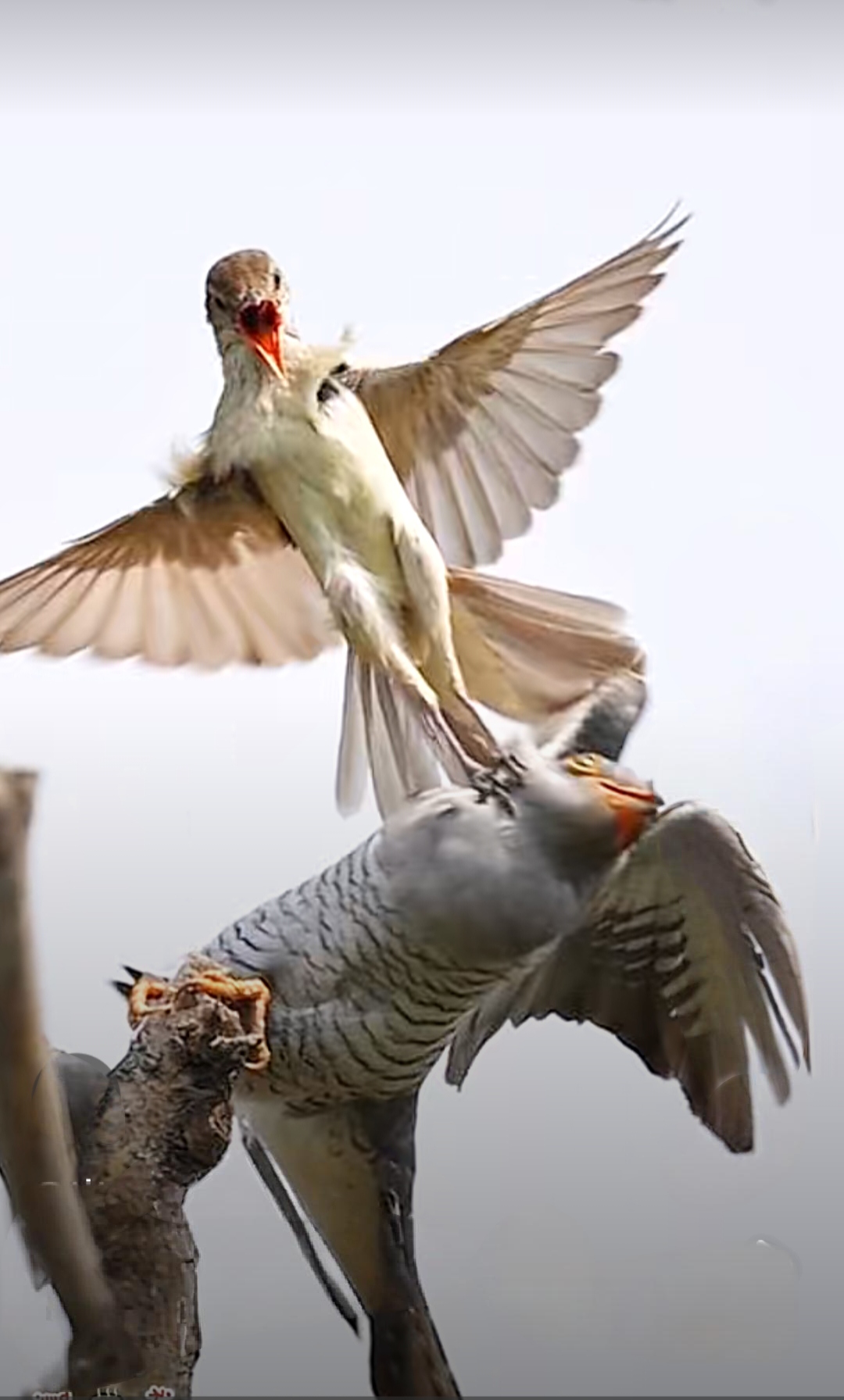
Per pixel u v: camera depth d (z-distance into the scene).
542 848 6.11
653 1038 6.88
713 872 6.52
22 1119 4.95
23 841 4.44
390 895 6.09
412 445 7.53
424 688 6.98
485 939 6.09
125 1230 5.59
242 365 7.27
